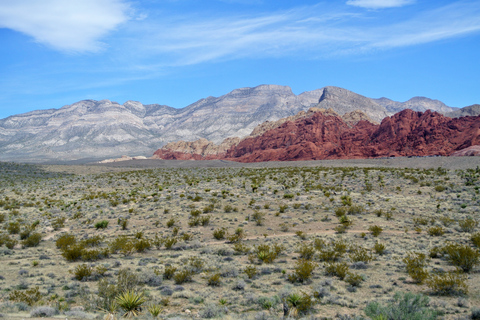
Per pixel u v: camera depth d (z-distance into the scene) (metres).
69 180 106.06
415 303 13.31
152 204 53.50
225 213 44.94
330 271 20.23
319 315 13.85
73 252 24.36
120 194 70.19
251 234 34.38
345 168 107.00
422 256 21.56
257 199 55.00
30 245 30.80
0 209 56.56
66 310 13.61
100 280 17.61
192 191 66.38
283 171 110.81
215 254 26.48
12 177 117.44
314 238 31.14
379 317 11.95
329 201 52.06
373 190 65.06
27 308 13.52
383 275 19.67
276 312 14.16
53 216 49.09
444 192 59.34
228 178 93.00
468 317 12.78
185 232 35.41
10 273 20.58
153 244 29.81
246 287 18.06
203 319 13.30
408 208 46.53
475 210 42.41
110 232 37.38
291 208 47.41
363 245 28.00
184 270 19.98
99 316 12.49
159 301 15.66
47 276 19.94
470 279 17.83
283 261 23.80
